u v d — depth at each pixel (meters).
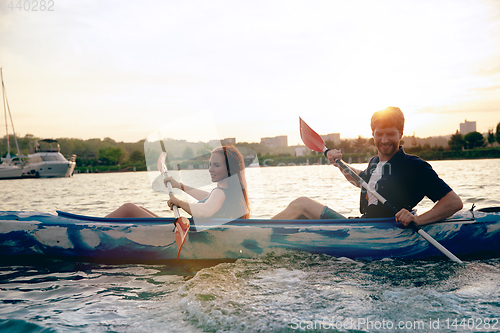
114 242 2.36
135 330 1.32
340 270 2.00
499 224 2.23
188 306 1.51
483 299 1.54
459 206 1.99
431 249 2.22
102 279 1.99
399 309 1.45
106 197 6.90
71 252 2.42
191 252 2.31
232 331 1.30
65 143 65.25
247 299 1.57
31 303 1.63
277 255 2.27
